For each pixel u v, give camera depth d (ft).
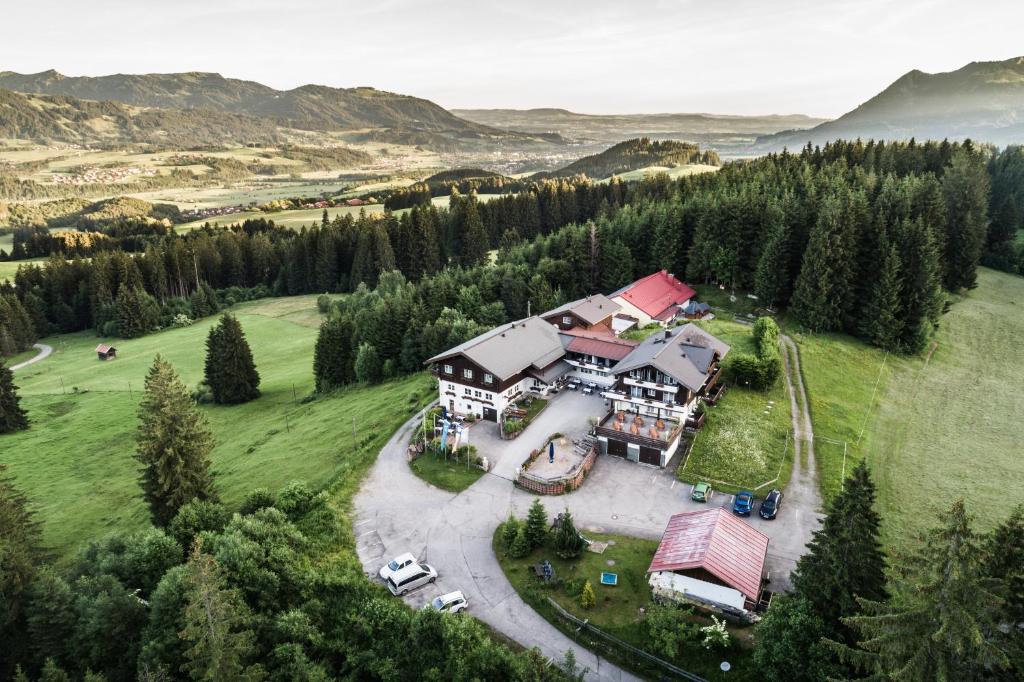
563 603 154.51
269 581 154.81
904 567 99.71
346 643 144.05
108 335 597.11
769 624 125.29
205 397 400.88
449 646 132.87
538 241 517.55
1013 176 516.73
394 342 365.20
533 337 280.92
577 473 205.16
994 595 90.58
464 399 260.21
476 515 194.08
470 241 627.05
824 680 112.16
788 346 311.88
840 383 279.90
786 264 363.76
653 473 211.61
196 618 125.49
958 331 343.67
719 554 150.92
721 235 404.57
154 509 207.21
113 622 147.33
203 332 571.69
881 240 325.42
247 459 282.56
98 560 171.12
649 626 141.90
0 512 179.11
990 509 199.62
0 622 150.61
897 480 214.90
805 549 170.91
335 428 287.69
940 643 92.79
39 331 613.52
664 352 231.71
